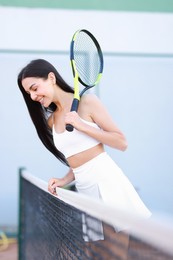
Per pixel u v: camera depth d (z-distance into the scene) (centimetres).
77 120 247
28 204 473
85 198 207
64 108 268
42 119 289
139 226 137
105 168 254
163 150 779
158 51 780
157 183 777
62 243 271
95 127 257
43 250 355
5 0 752
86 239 214
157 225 123
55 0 763
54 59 764
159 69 781
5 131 752
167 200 779
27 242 480
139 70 777
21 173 539
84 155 255
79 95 264
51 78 266
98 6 771
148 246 132
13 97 754
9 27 754
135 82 776
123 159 770
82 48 315
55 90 267
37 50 760
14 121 754
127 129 772
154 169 776
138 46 777
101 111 255
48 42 762
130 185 257
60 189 271
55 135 266
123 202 251
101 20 771
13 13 754
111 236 206
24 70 266
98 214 183
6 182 750
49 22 762
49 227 321
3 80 752
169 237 114
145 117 776
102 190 252
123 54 775
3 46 752
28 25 757
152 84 780
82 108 258
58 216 283
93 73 318
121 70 773
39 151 759
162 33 782
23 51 757
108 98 769
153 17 779
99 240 204
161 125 780
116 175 255
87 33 314
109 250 196
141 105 777
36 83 262
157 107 780
